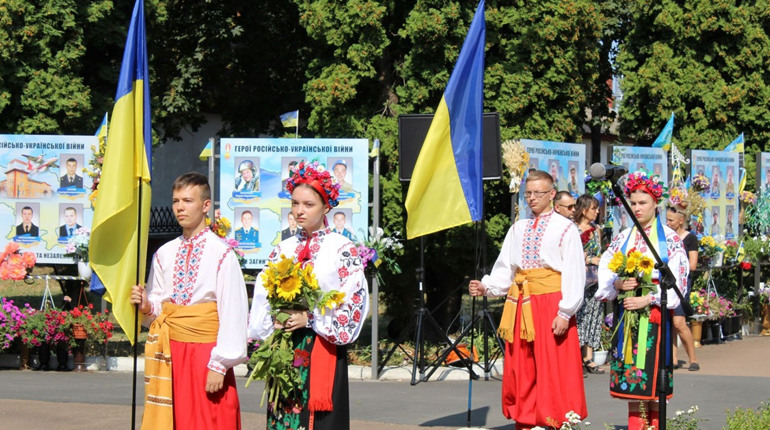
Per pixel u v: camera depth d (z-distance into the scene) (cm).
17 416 822
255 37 1838
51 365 1112
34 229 1133
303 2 1312
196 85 1756
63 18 1349
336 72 1295
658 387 643
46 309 1120
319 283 577
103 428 781
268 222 1091
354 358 1190
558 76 1308
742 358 1243
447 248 1275
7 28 1315
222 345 555
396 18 1309
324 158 1080
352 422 823
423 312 1062
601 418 850
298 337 576
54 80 1344
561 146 1206
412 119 1035
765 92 1731
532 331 711
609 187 1180
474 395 973
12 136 1128
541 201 724
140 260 619
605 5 2066
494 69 1284
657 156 1402
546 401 708
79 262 1131
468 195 791
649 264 713
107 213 609
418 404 918
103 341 1120
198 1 1755
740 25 1702
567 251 704
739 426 698
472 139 795
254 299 599
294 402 573
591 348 1138
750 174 1753
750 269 1652
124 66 620
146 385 574
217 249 567
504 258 741
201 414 561
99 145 1126
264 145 1087
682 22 1714
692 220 1397
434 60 1279
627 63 1792
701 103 1742
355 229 1077
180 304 567
